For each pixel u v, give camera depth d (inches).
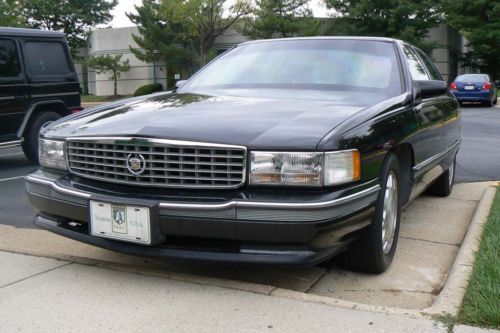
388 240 150.9
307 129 125.0
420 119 168.4
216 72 189.5
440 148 202.2
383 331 108.6
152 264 154.3
